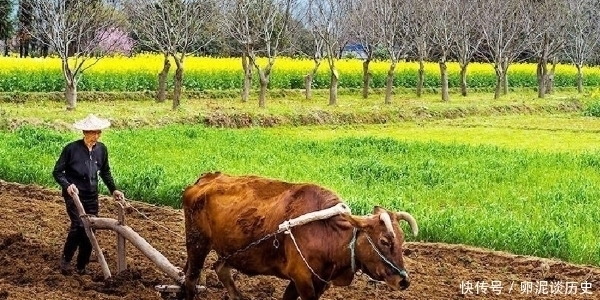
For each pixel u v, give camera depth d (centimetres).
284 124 4175
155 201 2041
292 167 2448
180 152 2736
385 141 3161
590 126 4450
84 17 3966
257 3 4703
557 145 3572
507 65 6262
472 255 1603
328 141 3170
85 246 1331
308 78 5197
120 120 3669
